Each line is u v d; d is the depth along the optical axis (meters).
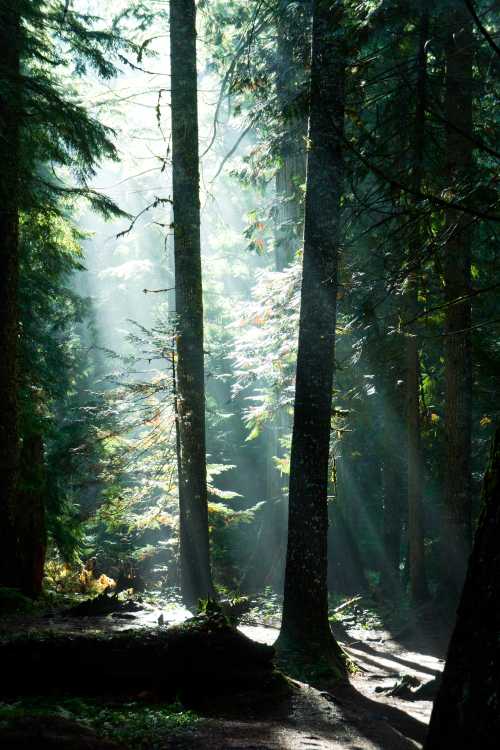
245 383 16.97
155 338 14.60
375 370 16.38
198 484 14.40
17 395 13.86
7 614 10.71
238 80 16.19
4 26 13.43
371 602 17.00
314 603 10.28
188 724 6.20
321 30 10.52
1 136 12.52
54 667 6.85
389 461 20.33
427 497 23.03
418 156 11.83
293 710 7.32
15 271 13.97
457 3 11.55
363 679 9.95
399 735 7.05
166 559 20.30
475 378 17.36
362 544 24.59
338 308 13.29
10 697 6.59
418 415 15.70
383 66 14.39
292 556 10.44
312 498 10.43
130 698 6.85
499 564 3.68
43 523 13.59
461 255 14.20
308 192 10.65
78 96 19.19
